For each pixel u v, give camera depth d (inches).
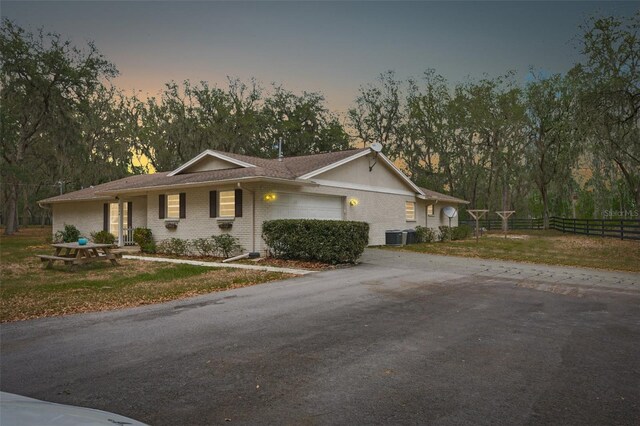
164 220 721.0
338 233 522.0
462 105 1651.1
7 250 807.7
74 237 895.7
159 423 132.3
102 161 1675.7
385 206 858.8
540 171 1555.1
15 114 1373.0
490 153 1665.8
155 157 1644.9
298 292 357.7
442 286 388.8
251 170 633.0
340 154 783.7
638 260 653.3
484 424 132.1
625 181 1202.6
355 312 286.2
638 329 249.6
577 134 1082.7
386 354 199.8
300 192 662.5
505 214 1123.3
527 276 460.1
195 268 505.0
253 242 605.3
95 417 71.6
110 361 190.5
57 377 171.6
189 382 165.8
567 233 1318.9
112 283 408.2
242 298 335.0
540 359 194.4
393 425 131.2
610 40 980.6
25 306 309.1
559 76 1440.7
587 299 341.1
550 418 136.6
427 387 161.0
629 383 166.7
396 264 539.2
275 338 225.5
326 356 196.9
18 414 63.7
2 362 190.2
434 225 1090.1
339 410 141.3
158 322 261.0
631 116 990.4
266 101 1835.6
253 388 159.8
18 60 1322.6
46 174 1788.9
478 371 178.4
